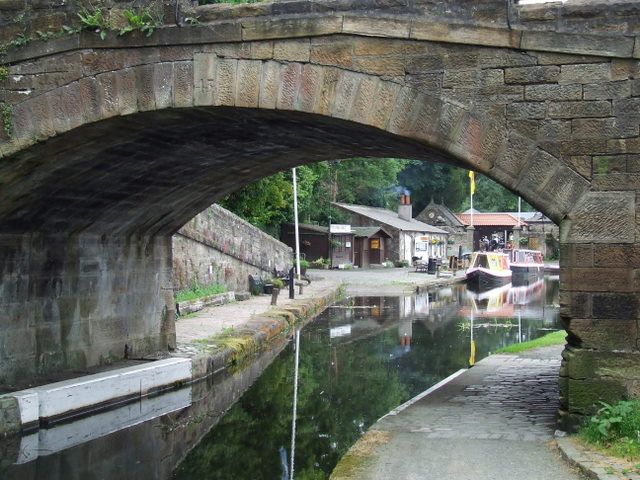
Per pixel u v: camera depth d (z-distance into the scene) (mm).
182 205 13789
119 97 8680
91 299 12641
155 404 12516
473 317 26094
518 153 7711
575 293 7633
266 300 26203
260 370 15898
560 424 7840
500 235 80000
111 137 9438
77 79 8781
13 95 8961
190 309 20578
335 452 10234
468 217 79812
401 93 7938
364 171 60906
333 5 8039
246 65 8328
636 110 7465
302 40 8164
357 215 56562
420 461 7488
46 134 8891
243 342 16250
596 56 7523
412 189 76750
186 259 22516
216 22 8344
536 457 7383
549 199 7668
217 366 14523
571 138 7609
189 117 8930
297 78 8195
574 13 7539
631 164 7492
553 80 7629
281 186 35969
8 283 10828
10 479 8906
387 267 55625
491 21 7680
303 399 13227
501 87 7734
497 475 6895
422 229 63562
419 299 33750
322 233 49750
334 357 17547
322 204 52594
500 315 26828
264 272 30547
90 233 12531
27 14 8883
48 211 11016
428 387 13945
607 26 7473
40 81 8883
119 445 10445
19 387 10844
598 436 7238
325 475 9219
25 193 10156
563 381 7848
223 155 11562
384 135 8477
